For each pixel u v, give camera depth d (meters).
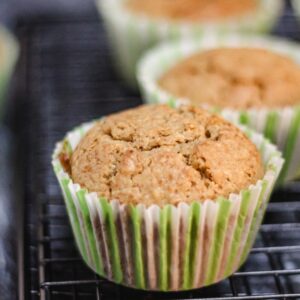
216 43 0.39
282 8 0.49
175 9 0.42
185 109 0.28
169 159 0.26
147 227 0.26
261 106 0.33
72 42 0.47
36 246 0.30
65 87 0.42
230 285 0.28
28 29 0.46
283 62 0.35
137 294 0.28
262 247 0.30
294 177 0.34
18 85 0.42
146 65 0.37
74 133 0.29
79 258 0.29
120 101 0.41
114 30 0.42
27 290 0.27
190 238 0.26
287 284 0.29
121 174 0.26
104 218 0.26
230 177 0.26
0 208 0.33
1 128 0.41
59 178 0.27
